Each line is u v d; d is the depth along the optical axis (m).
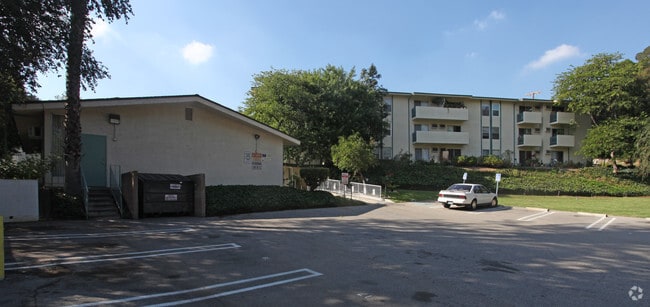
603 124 41.62
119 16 13.36
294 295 5.28
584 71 43.12
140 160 17.03
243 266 6.91
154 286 5.50
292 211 17.98
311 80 37.12
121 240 9.02
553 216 19.44
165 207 14.54
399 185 35.56
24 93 14.12
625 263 8.02
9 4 10.31
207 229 11.40
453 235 11.64
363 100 37.69
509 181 37.12
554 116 47.38
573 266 7.59
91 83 14.25
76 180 13.10
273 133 22.52
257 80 35.94
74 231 10.06
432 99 46.09
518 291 5.73
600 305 5.16
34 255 7.14
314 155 36.56
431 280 6.24
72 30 12.76
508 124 47.66
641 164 37.12
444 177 37.12
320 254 8.18
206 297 5.10
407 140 45.03
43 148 14.62
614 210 22.77
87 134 15.49
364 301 5.09
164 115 17.97
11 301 4.64
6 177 11.91
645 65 45.62
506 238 11.32
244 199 17.28
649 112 40.81
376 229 12.55
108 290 5.23
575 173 40.25
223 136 20.42
